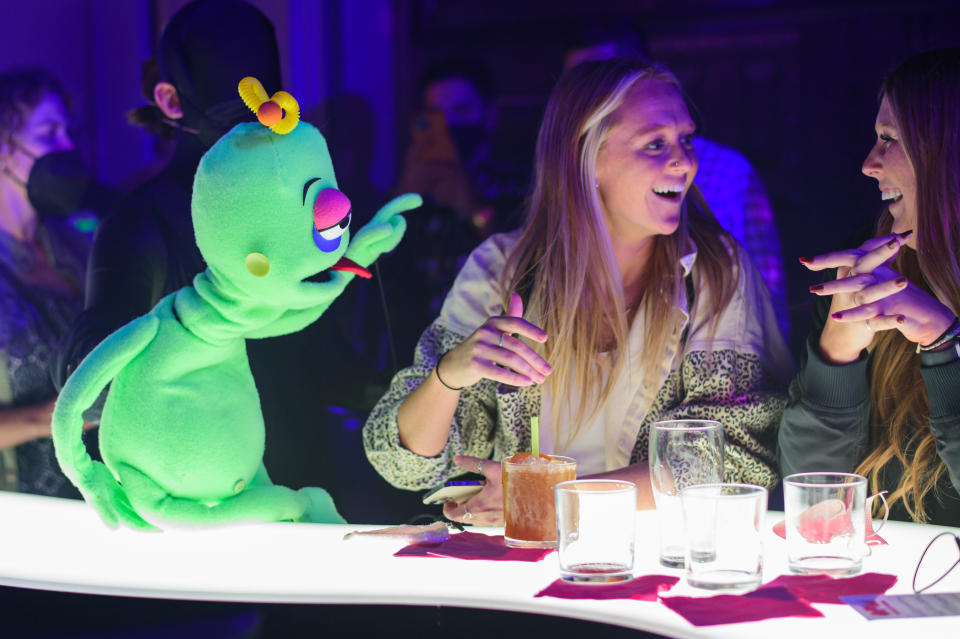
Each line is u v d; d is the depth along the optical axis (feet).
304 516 4.93
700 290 5.49
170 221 6.03
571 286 5.38
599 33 8.09
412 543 4.33
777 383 5.68
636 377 5.51
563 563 3.76
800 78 17.03
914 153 4.75
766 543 4.37
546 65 18.26
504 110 18.47
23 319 7.59
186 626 3.59
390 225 4.78
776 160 17.22
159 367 4.22
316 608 3.53
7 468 7.33
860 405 4.73
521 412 5.60
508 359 4.70
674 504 3.99
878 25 16.57
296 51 16.16
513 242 5.85
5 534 4.56
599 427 5.59
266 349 6.48
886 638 3.20
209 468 4.31
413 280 8.89
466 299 5.81
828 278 5.39
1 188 8.27
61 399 4.10
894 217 5.11
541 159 5.54
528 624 3.42
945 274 4.70
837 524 3.78
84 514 4.92
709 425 4.25
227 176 3.98
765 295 5.77
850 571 3.80
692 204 5.65
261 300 4.19
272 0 15.92
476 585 3.73
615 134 5.27
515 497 4.25
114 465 4.31
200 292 4.22
